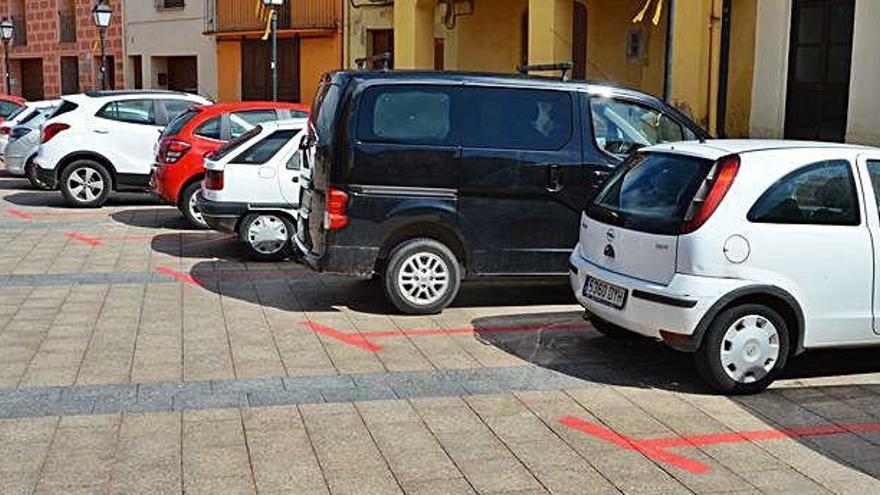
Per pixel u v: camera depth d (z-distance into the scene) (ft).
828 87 45.19
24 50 120.78
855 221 22.11
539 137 29.27
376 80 28.32
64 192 53.11
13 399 20.85
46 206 54.24
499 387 22.20
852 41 42.65
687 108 48.01
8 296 31.01
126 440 18.58
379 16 76.23
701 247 21.08
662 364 24.18
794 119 47.01
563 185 29.22
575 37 62.34
